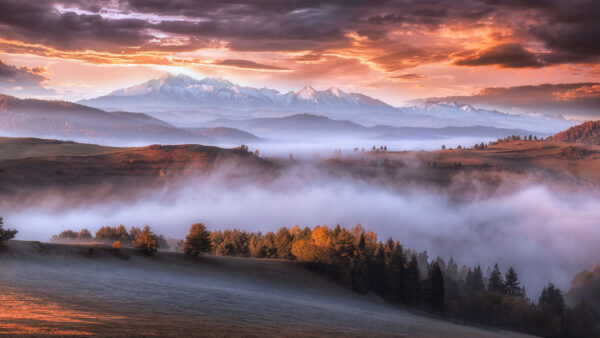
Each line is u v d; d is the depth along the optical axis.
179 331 21.45
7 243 48.94
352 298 83.00
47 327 17.98
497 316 109.75
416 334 43.31
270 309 41.09
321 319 40.41
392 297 97.44
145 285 43.34
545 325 108.25
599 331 115.56
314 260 92.75
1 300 24.39
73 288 34.16
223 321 28.31
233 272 71.00
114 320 22.27
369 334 34.03
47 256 49.47
